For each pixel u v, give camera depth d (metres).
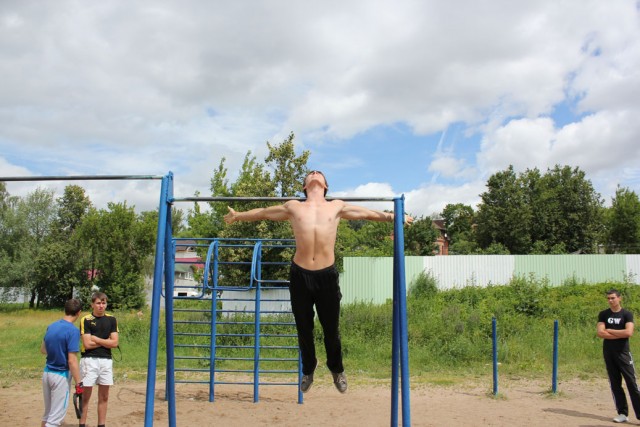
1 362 13.91
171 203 4.96
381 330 16.42
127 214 41.62
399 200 4.87
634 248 44.81
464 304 20.64
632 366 7.81
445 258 25.50
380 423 7.90
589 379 11.73
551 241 46.47
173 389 5.42
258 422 7.91
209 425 7.67
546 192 47.28
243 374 12.55
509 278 25.59
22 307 42.66
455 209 78.56
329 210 4.32
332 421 8.02
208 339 14.95
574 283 24.94
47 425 5.75
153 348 4.45
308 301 4.24
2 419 7.89
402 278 4.74
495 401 9.52
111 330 6.90
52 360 5.86
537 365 13.16
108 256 40.59
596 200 47.12
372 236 59.00
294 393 10.38
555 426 7.67
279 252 20.55
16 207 44.28
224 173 27.17
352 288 23.67
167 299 5.25
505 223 47.06
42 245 43.62
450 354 14.29
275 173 21.89
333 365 4.63
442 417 8.25
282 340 14.57
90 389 6.66
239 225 21.06
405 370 4.61
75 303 6.08
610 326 7.93
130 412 8.37
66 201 62.75
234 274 20.97
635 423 7.84
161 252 4.66
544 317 18.64
